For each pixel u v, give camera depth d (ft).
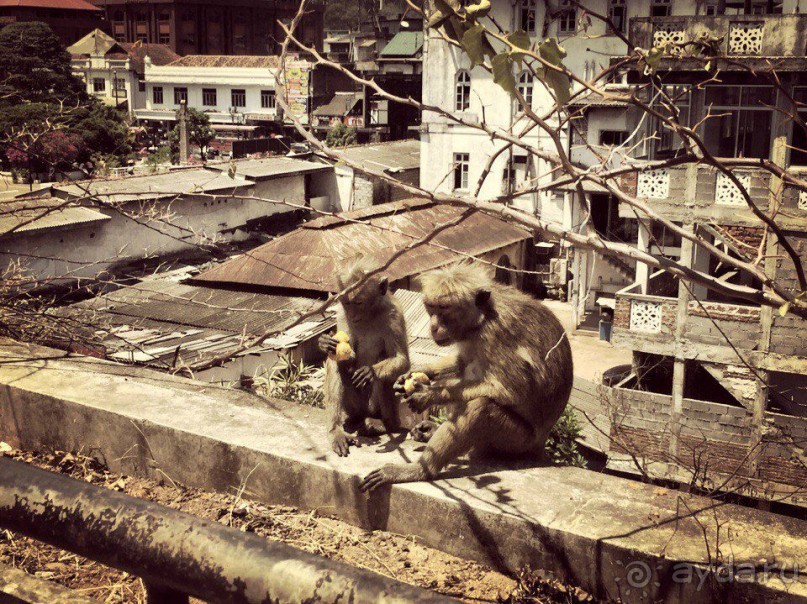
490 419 15.10
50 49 207.92
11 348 21.49
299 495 15.64
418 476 14.88
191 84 255.50
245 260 77.30
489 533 13.74
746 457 20.11
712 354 59.21
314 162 133.08
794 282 58.18
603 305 95.20
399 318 17.83
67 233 83.10
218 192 105.29
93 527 5.01
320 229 79.41
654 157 74.38
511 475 15.14
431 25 9.02
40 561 14.29
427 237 11.75
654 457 55.06
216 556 4.63
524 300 16.06
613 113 84.17
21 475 5.42
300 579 4.41
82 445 17.97
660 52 10.94
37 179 133.49
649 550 12.29
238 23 406.82
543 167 108.58
